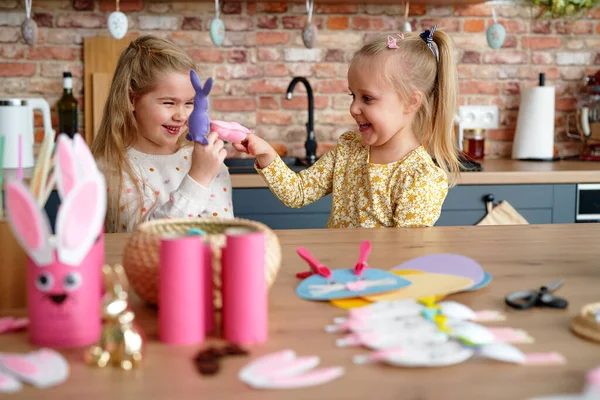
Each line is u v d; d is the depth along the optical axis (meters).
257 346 0.71
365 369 0.64
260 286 0.72
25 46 2.82
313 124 2.92
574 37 3.11
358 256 1.11
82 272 0.71
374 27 3.01
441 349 0.67
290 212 2.56
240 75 2.97
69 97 2.77
